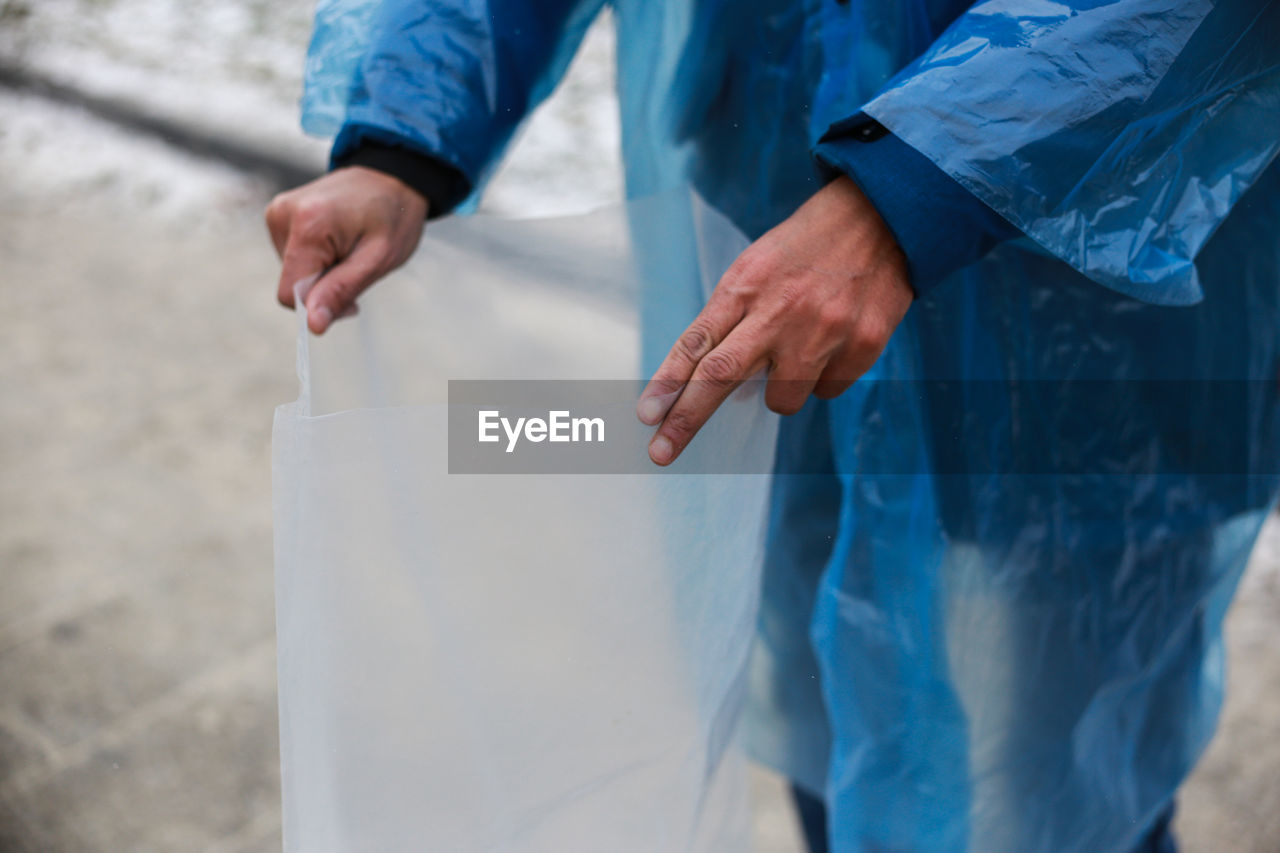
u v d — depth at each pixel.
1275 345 1.03
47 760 1.65
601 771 0.88
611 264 1.13
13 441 2.33
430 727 0.81
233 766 1.64
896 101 0.76
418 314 1.10
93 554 2.04
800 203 1.06
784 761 1.40
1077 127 0.76
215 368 2.55
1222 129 0.84
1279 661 1.78
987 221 0.79
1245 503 1.08
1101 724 1.15
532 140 3.25
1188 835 1.53
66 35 4.11
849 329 0.78
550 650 0.83
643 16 1.07
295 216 1.01
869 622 1.12
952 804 1.16
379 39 1.04
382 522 0.76
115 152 3.43
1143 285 0.82
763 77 1.02
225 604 1.93
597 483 0.80
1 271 2.91
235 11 4.24
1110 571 1.07
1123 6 0.77
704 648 0.92
